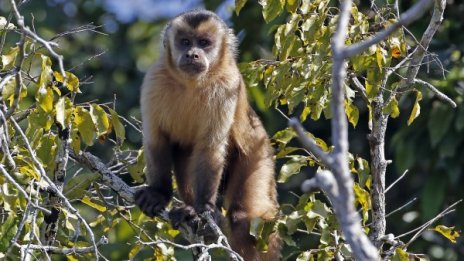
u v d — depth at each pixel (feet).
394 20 33.94
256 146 41.70
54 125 37.76
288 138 37.11
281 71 34.55
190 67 39.04
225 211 42.11
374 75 33.65
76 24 67.82
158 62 40.81
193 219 37.47
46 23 65.51
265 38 54.13
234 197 41.24
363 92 34.96
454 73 47.85
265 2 35.78
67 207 30.19
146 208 37.40
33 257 30.99
